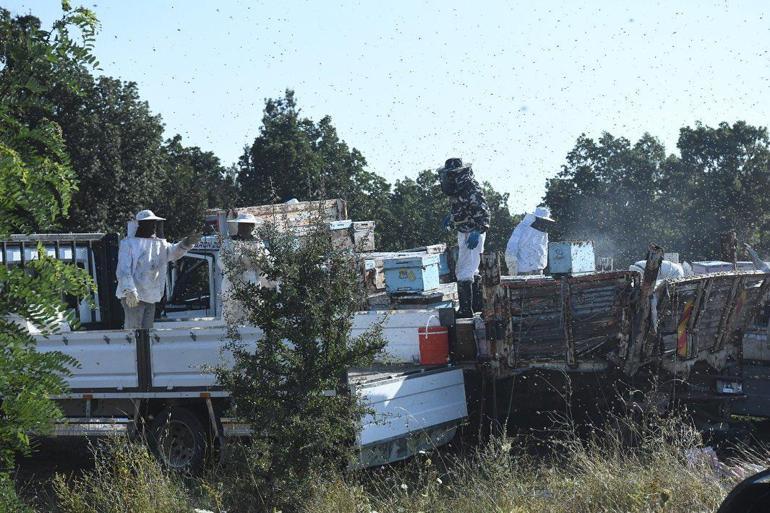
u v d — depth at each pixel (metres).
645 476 8.44
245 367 9.08
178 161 57.84
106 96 45.69
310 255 9.12
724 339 12.24
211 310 14.49
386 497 9.47
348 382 9.44
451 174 14.77
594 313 11.13
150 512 8.93
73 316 4.39
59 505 9.70
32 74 4.42
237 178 54.44
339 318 9.13
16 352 4.37
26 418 4.33
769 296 13.13
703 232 53.50
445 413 11.54
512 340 11.48
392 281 13.70
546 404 11.79
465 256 14.62
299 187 51.59
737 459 10.31
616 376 11.25
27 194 4.30
